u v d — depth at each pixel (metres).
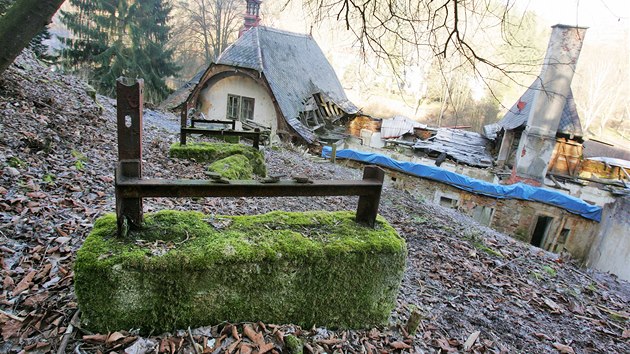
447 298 3.68
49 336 1.76
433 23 4.91
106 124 6.62
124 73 23.50
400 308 3.00
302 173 8.91
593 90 36.75
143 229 1.96
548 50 12.77
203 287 1.86
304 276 2.05
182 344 1.82
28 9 4.00
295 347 1.96
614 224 8.76
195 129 5.97
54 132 4.95
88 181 3.98
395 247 2.21
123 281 1.72
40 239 2.65
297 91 19.59
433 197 12.70
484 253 5.46
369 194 2.29
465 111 27.97
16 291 2.06
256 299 2.00
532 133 13.63
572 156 15.86
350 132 23.86
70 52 23.30
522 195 11.29
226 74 18.31
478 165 17.52
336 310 2.21
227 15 31.78
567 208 10.89
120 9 23.95
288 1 6.30
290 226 2.25
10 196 3.12
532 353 3.08
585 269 6.30
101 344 1.73
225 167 5.23
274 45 20.12
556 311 4.03
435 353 2.52
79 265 1.68
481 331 3.18
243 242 1.97
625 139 38.56
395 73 5.62
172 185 1.84
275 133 17.02
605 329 3.91
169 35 28.22
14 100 5.30
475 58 4.68
